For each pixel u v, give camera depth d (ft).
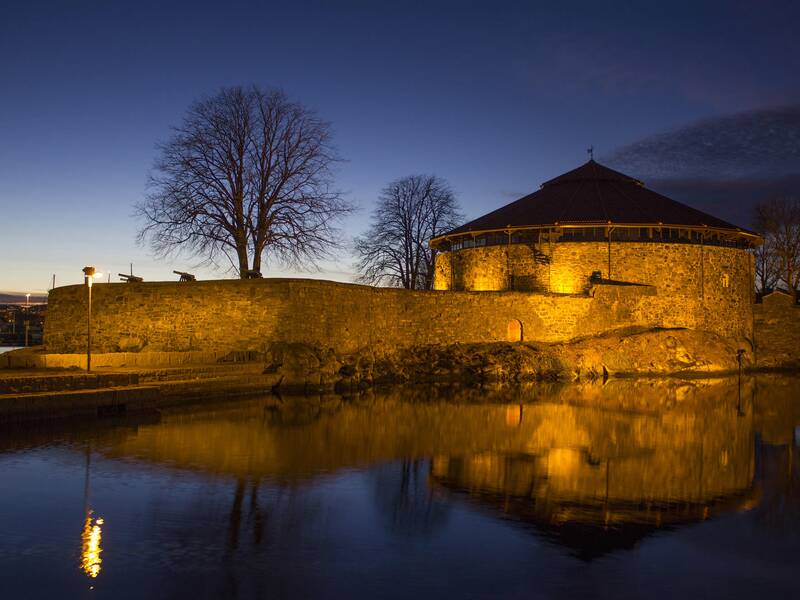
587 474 46.70
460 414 74.54
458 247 156.04
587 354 126.52
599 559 30.53
